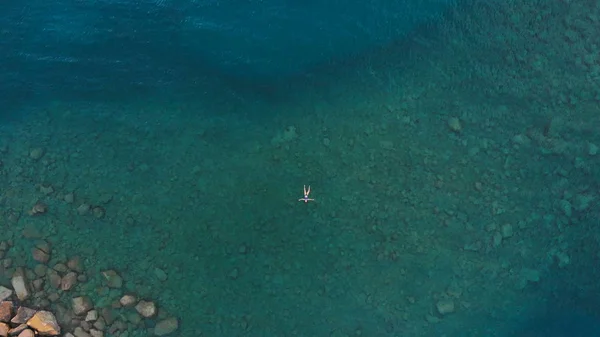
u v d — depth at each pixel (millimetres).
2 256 19719
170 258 20328
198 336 19078
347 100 24031
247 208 21484
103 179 21656
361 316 19719
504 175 22500
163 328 18984
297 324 19469
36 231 20328
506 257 21000
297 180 22141
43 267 19609
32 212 20656
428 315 19812
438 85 24453
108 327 18828
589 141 23219
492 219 21625
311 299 19922
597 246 21297
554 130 23375
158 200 21406
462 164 22703
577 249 21234
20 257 19750
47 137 22438
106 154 22234
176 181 21859
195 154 22500
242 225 21125
